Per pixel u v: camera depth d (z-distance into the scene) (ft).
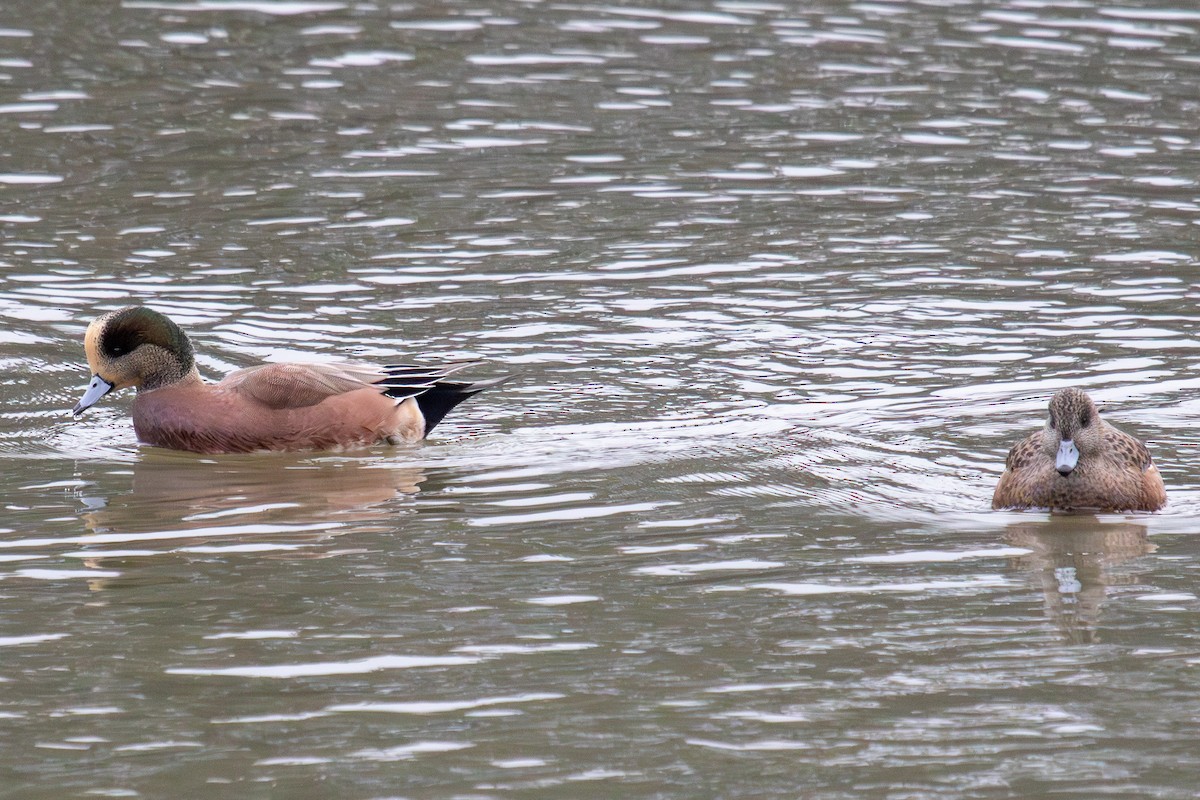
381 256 64.90
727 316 58.08
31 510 41.47
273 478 44.80
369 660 31.22
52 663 31.14
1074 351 54.39
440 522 40.16
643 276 62.49
